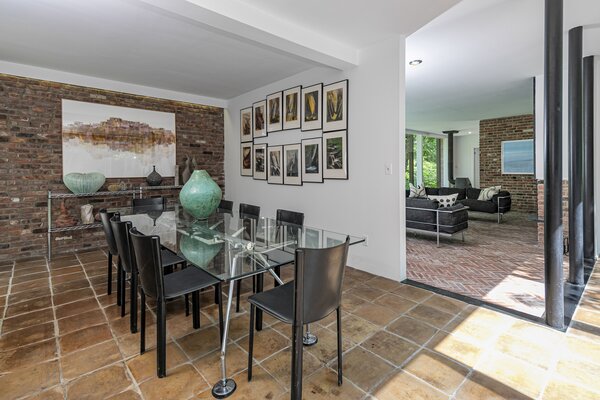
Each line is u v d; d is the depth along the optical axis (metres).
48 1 2.46
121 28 2.92
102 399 1.56
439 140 11.64
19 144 3.97
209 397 1.58
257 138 5.00
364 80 3.37
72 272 3.47
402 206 3.16
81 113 4.39
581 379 1.67
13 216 3.96
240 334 2.18
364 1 2.42
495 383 1.66
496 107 6.83
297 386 1.40
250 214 3.57
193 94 5.33
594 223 3.88
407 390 1.61
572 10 2.71
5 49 3.41
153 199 4.17
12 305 2.62
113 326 2.28
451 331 2.18
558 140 2.15
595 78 3.89
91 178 4.24
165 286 1.94
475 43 3.46
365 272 3.46
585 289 2.94
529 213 7.84
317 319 1.46
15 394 1.59
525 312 2.46
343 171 3.64
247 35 2.68
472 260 3.93
